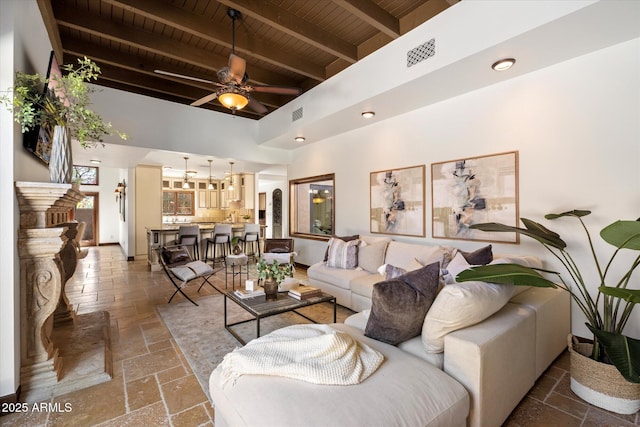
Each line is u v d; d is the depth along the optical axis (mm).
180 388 2000
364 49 3611
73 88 2094
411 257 3416
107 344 2564
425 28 2830
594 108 2471
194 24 3023
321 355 1392
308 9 3039
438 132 3602
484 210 3186
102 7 2941
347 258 3881
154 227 7199
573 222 2605
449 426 1231
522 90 2883
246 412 1155
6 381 1722
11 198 1725
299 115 4633
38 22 2221
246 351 1474
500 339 1538
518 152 2922
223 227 6246
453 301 1524
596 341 1892
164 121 4816
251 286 2934
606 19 2023
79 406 1804
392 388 1268
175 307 3648
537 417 1720
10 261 1729
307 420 1073
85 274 5453
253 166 7043
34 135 1992
